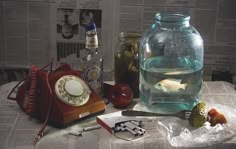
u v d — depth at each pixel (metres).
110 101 1.03
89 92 0.98
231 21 1.20
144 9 1.19
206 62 1.24
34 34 1.21
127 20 1.20
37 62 1.23
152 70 1.00
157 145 0.85
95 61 1.04
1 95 1.07
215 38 1.21
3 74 1.24
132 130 0.89
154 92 1.00
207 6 1.18
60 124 0.91
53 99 0.92
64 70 1.02
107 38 1.21
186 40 1.03
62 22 1.19
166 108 1.00
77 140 0.87
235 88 1.15
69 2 1.18
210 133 0.89
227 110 0.99
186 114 0.94
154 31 1.04
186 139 0.87
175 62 1.03
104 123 0.91
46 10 1.18
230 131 0.89
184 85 1.00
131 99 1.02
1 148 0.84
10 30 1.20
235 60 1.23
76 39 1.21
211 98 1.07
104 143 0.86
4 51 1.22
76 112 0.92
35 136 0.88
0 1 1.17
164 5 1.18
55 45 1.22
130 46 1.07
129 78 1.07
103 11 1.19
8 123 0.93
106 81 1.20
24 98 0.98
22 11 1.18
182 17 1.01
